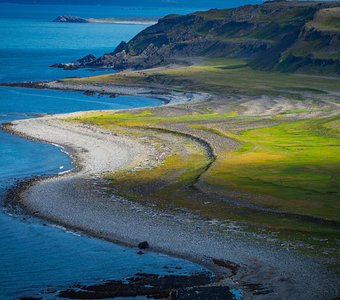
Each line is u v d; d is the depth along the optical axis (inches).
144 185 4854.8
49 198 4424.2
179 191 4667.8
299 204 4252.0
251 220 3924.7
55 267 3127.5
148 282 2935.5
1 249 3376.0
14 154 6087.6
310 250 3348.9
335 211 4072.3
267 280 2947.8
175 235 3622.0
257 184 4805.6
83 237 3590.1
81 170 5433.1
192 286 2886.3
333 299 2721.5
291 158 5757.9
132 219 3937.0
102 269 3102.9
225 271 3085.6
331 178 4968.0
